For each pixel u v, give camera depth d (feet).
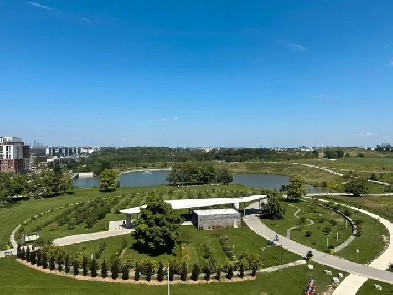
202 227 282.97
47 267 195.93
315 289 166.20
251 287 169.78
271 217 325.62
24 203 411.34
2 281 174.19
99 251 220.84
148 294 160.97
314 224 300.20
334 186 534.37
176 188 520.01
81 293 160.76
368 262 203.51
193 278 177.78
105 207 354.54
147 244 220.43
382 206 383.45
